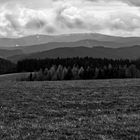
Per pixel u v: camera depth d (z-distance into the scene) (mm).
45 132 11930
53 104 22219
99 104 22016
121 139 10664
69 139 10570
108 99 24844
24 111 18547
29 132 11961
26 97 27094
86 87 39375
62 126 13289
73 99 25312
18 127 13070
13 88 39250
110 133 11836
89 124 13781
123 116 16141
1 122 14531
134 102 22625
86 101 23672
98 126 13273
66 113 17844
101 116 16297
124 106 20656
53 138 10672
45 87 40594
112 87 38062
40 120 15195
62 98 26156
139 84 42062
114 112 18000
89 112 18188
